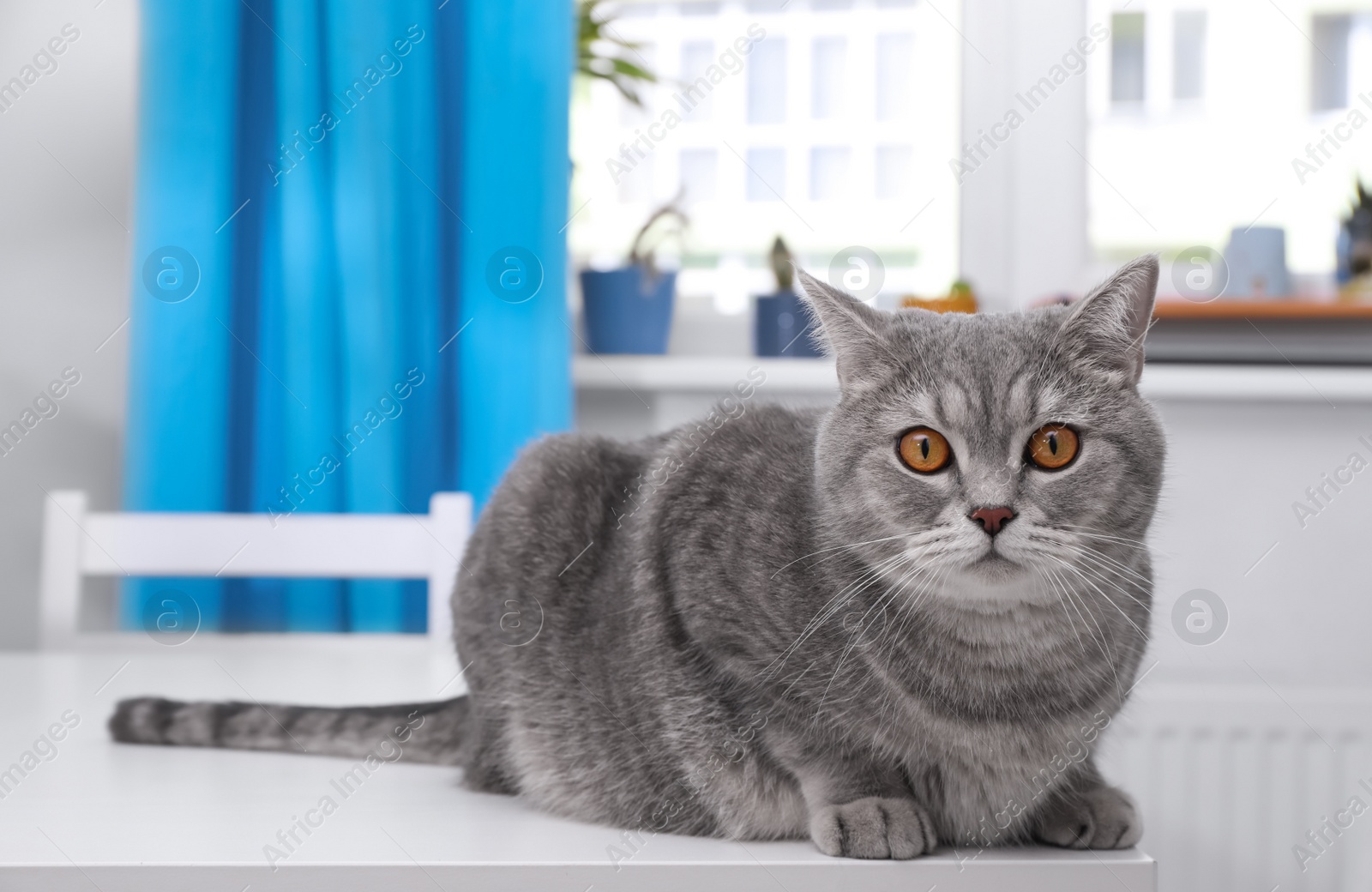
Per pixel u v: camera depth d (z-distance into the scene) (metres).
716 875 0.76
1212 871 1.84
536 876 0.76
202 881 0.75
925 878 0.77
